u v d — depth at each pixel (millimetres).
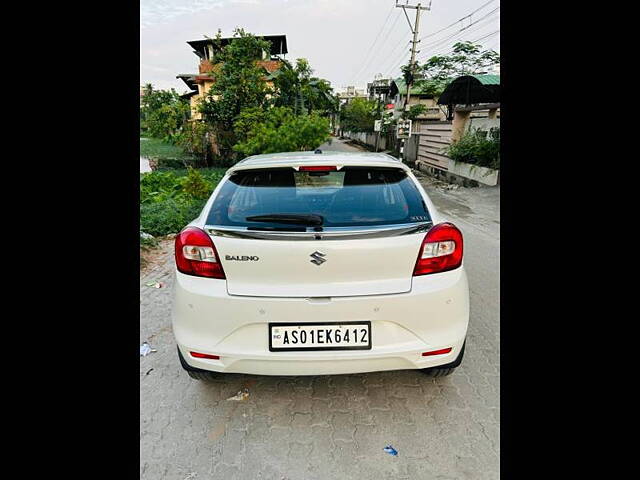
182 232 1921
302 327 1786
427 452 1814
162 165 16438
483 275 3969
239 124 15031
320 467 1750
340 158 2125
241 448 1862
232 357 1821
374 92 41594
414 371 2398
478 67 17562
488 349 2605
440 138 13664
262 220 1861
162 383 2346
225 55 16141
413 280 1822
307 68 18094
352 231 1786
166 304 3520
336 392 2229
